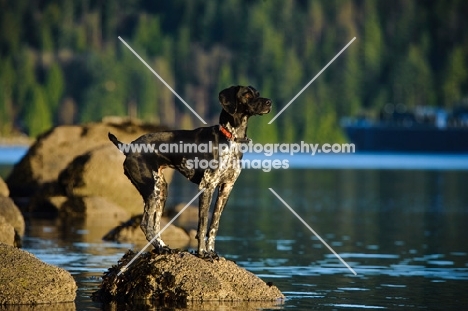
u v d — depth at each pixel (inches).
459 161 5280.5
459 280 949.8
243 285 794.8
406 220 1679.4
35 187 1699.1
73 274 938.7
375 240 1330.0
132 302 779.4
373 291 881.5
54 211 1535.4
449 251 1195.9
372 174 3705.7
